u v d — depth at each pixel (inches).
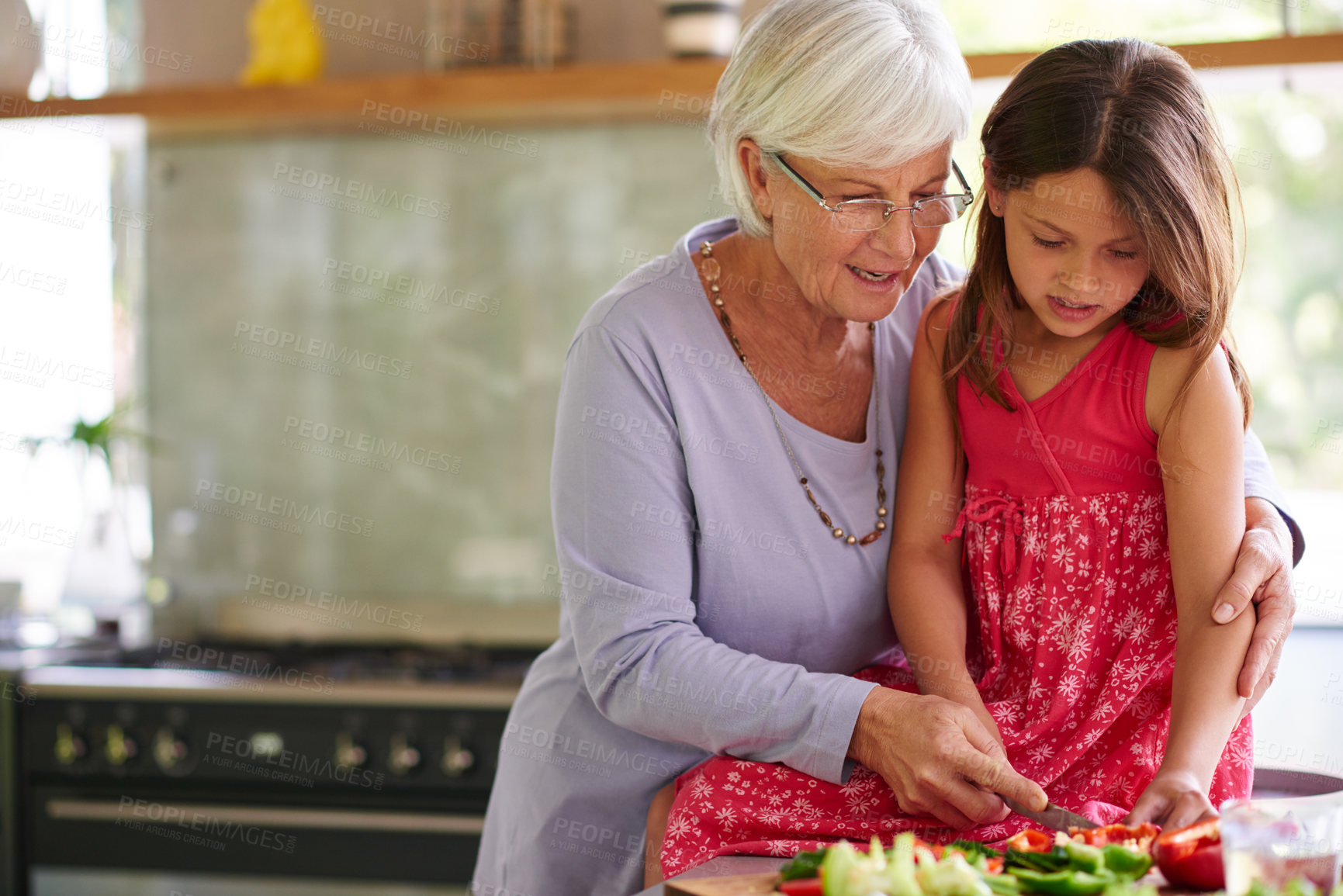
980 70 84.4
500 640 108.0
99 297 113.3
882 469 48.3
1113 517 42.9
